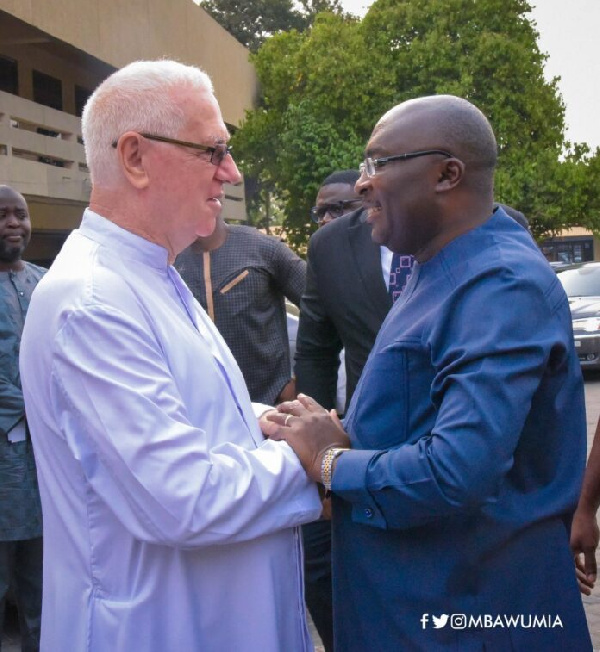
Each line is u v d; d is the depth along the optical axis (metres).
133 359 1.77
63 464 1.86
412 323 1.86
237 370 2.15
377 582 1.86
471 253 1.82
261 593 1.93
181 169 1.90
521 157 20.48
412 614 1.82
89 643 1.83
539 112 20.52
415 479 1.72
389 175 1.85
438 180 1.84
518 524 1.80
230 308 3.66
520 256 1.79
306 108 20.77
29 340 1.87
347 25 21.62
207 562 1.89
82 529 1.85
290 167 21.03
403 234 1.88
